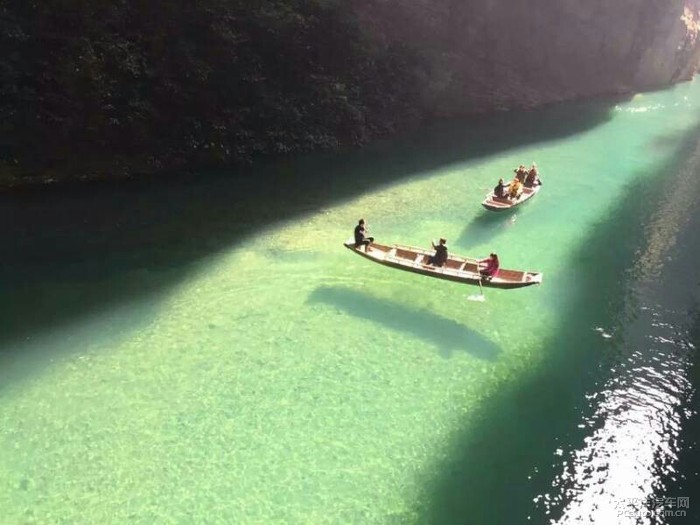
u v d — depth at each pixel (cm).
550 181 3544
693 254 2745
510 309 2183
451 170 3581
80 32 2759
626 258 2653
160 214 2722
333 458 1495
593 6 5716
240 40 3241
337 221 2784
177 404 1631
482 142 4181
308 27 3547
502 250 2620
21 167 2741
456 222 2862
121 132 2927
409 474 1466
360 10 4091
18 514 1298
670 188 3588
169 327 1956
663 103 5872
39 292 2089
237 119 3319
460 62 4881
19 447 1462
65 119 2742
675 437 1638
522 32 5328
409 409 1669
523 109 5100
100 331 1916
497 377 1823
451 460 1516
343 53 3806
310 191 3120
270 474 1439
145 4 2966
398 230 2731
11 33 2552
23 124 2659
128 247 2428
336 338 1947
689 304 2303
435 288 2270
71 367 1745
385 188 3234
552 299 2272
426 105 4506
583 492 1454
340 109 3759
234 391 1691
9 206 2598
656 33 6362
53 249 2359
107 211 2691
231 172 3228
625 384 1834
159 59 2994
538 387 1797
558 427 1647
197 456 1473
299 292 2192
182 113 3112
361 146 3844
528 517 1378
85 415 1573
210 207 2836
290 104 3525
